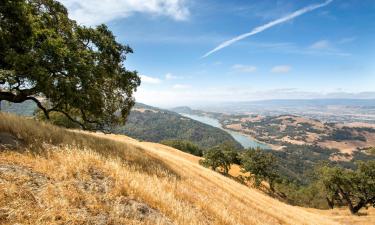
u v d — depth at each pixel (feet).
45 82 44.80
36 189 17.35
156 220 19.69
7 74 42.91
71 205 16.78
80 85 53.26
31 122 41.75
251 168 269.85
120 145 64.54
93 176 23.09
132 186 23.70
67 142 39.34
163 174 52.21
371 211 176.86
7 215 13.76
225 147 330.95
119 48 71.20
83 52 56.08
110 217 17.21
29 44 46.34
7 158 21.40
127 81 74.84
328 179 175.42
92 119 74.79
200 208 33.06
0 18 45.37
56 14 61.82
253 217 51.21
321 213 171.12
